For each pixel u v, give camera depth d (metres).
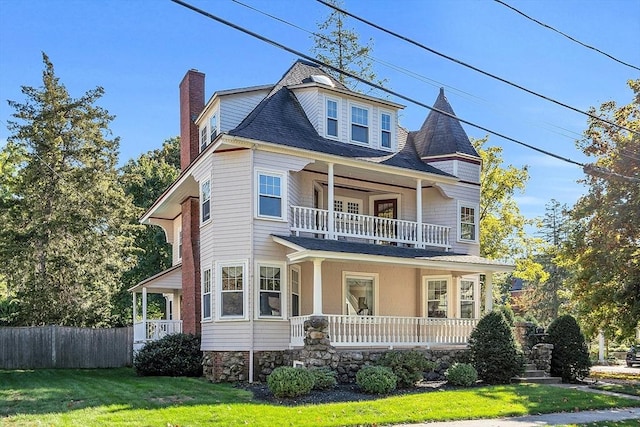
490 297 22.23
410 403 14.42
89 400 14.34
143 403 13.77
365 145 23.22
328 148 21.08
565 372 20.89
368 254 18.91
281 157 19.83
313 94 22.31
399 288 23.33
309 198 21.81
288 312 19.59
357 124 23.16
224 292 19.34
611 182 24.19
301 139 20.77
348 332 18.91
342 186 23.22
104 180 35.53
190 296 22.97
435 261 20.55
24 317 33.25
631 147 23.92
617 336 25.78
